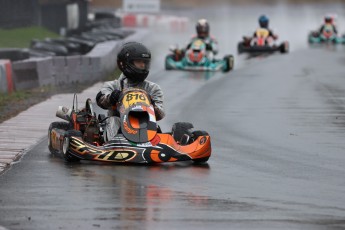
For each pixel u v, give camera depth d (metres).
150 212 30.34
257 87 81.19
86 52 112.38
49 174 37.66
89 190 34.12
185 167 39.81
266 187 35.38
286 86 81.75
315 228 28.30
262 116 60.81
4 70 73.56
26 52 95.62
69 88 81.06
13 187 34.78
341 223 28.98
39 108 63.72
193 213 30.30
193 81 87.94
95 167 39.25
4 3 140.38
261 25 136.50
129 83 42.53
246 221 29.20
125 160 39.31
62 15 163.25
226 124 56.75
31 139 48.34
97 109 64.38
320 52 131.25
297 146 47.53
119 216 29.69
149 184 35.50
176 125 42.69
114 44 107.12
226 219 29.47
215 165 40.66
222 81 87.62
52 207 31.05
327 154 44.78
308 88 79.69
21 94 73.38
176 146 40.31
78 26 173.38
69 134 40.31
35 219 29.19
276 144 48.28
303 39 168.50
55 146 42.50
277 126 55.84
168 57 102.75
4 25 140.75
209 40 103.94
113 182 35.81
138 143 39.84
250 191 34.47
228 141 49.28
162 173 38.00
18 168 39.31
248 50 133.62
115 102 41.19
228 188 35.03
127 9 163.50
